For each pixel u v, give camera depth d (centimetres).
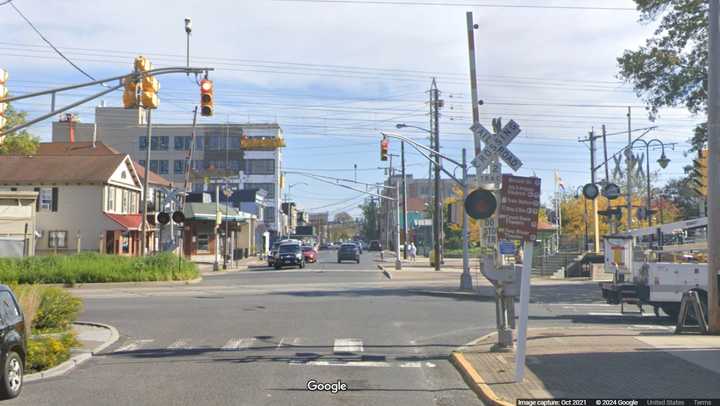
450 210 3042
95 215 4844
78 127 9350
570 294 2820
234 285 3347
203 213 6184
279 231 10381
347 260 6731
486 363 1148
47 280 3256
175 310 2111
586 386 959
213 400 930
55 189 4866
